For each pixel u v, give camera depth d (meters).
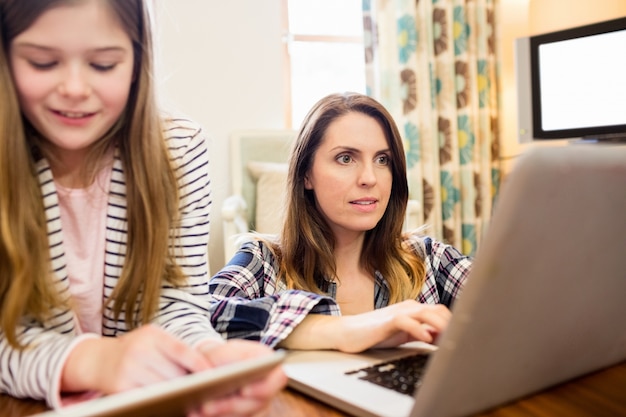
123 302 0.69
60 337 0.58
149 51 0.66
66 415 0.31
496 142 2.88
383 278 1.09
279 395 0.54
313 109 1.09
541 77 2.29
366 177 1.00
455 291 1.16
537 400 0.49
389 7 2.55
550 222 0.38
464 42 2.69
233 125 2.56
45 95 0.54
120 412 0.32
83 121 0.57
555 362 0.49
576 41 2.20
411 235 1.25
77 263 0.70
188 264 0.74
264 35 2.60
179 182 0.74
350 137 1.01
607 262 0.45
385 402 0.48
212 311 0.75
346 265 1.10
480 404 0.45
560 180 0.37
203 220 0.78
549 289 0.42
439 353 0.39
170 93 2.45
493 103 2.85
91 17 0.53
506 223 0.36
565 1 2.83
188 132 0.78
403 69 2.59
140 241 0.69
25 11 0.51
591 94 2.19
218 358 0.50
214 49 2.51
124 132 0.69
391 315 0.70
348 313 1.08
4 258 0.59
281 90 2.64
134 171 0.68
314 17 2.75
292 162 1.08
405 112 2.61
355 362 0.63
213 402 0.41
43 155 0.65
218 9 2.51
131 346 0.50
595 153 0.39
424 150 2.63
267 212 2.24
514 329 0.42
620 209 0.42
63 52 0.53
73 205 0.69
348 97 1.08
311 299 0.75
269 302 0.74
